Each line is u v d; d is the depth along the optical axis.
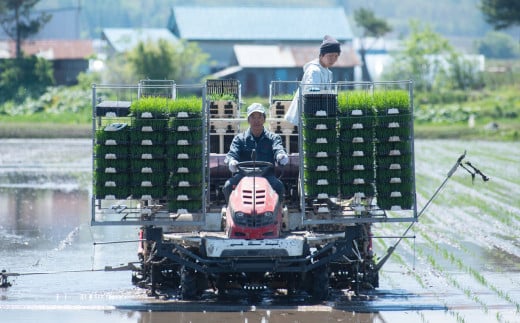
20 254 52.44
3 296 41.16
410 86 39.91
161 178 39.56
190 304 39.50
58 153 124.56
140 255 43.47
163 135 39.50
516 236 60.00
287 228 40.84
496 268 48.88
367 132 39.59
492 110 185.75
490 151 128.00
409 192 39.94
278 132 45.00
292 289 41.50
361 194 39.72
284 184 42.97
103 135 39.53
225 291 42.28
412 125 39.72
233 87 49.34
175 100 39.62
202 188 39.66
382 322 36.22
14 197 79.62
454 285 44.31
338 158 39.72
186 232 41.06
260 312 37.84
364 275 43.09
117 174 39.56
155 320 36.31
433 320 36.56
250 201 38.88
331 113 39.53
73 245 55.69
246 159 41.16
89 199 78.31
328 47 42.72
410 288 43.69
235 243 38.41
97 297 41.12
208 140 41.59
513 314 37.59
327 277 40.38
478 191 84.75
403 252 54.09
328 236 39.53
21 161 112.75
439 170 102.75
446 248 55.44
